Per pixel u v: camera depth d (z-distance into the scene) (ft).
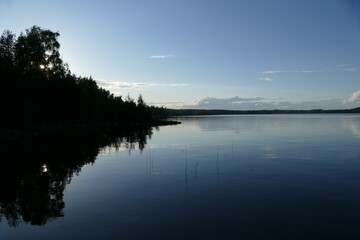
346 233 39.11
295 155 111.04
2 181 70.74
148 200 54.44
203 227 41.42
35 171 82.28
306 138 185.06
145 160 101.76
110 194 58.85
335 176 73.41
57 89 246.27
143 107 433.89
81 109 287.48
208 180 70.03
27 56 238.07
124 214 47.11
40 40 247.50
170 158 106.22
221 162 96.27
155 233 39.65
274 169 83.41
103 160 101.81
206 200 53.83
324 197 55.11
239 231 39.96
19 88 208.13
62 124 272.10
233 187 63.05
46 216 46.98
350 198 54.34
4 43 233.14
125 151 126.31
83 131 248.52
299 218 44.52
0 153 115.44
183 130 287.69
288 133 231.50
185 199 54.65
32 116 220.64
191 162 96.89
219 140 177.17
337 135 207.51
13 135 178.40
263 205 50.67
